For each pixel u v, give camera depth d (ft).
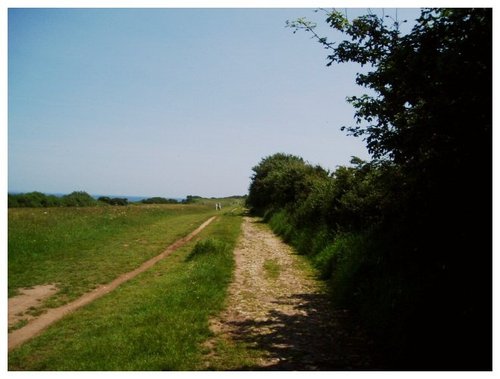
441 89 20.15
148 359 21.63
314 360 22.04
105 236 72.43
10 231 57.98
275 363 21.63
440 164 19.77
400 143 23.25
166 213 137.59
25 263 48.32
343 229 47.57
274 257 56.59
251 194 162.20
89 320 29.58
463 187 19.53
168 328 26.12
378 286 29.01
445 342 20.12
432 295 21.75
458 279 20.35
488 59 18.19
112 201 245.24
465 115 18.70
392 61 23.67
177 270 46.01
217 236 75.56
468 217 19.51
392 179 26.84
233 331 26.84
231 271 46.19
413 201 23.57
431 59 20.36
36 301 35.19
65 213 101.24
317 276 44.42
